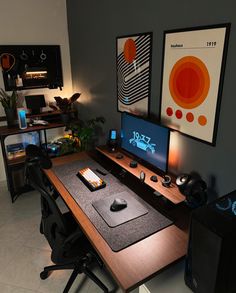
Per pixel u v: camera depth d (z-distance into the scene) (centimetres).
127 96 244
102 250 145
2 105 314
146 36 203
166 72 190
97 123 312
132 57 224
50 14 329
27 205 317
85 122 339
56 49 342
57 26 337
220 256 109
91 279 203
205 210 122
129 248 146
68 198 193
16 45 316
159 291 129
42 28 329
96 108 311
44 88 349
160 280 136
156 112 211
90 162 253
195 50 164
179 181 176
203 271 119
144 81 217
